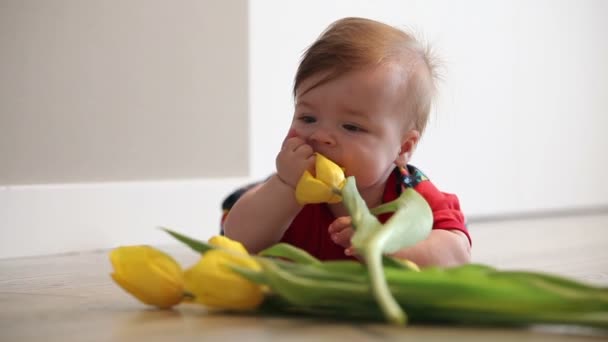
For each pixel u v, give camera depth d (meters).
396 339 0.74
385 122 1.27
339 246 1.34
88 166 2.07
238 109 2.44
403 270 0.84
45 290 1.24
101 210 2.06
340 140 1.24
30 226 1.92
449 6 3.35
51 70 1.99
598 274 1.45
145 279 0.93
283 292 0.79
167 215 2.21
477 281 0.76
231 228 1.30
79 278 1.43
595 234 2.57
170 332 0.81
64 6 2.01
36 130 1.96
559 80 3.85
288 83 2.86
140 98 2.18
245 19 2.45
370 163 1.25
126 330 0.83
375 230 0.87
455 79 3.35
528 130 3.70
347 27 1.33
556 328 0.79
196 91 2.32
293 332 0.78
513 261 1.75
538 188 3.77
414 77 1.32
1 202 1.87
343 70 1.25
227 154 2.42
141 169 2.19
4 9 1.89
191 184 2.28
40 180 1.97
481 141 3.48
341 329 0.79
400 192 1.33
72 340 0.79
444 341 0.73
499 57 3.56
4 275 1.49
